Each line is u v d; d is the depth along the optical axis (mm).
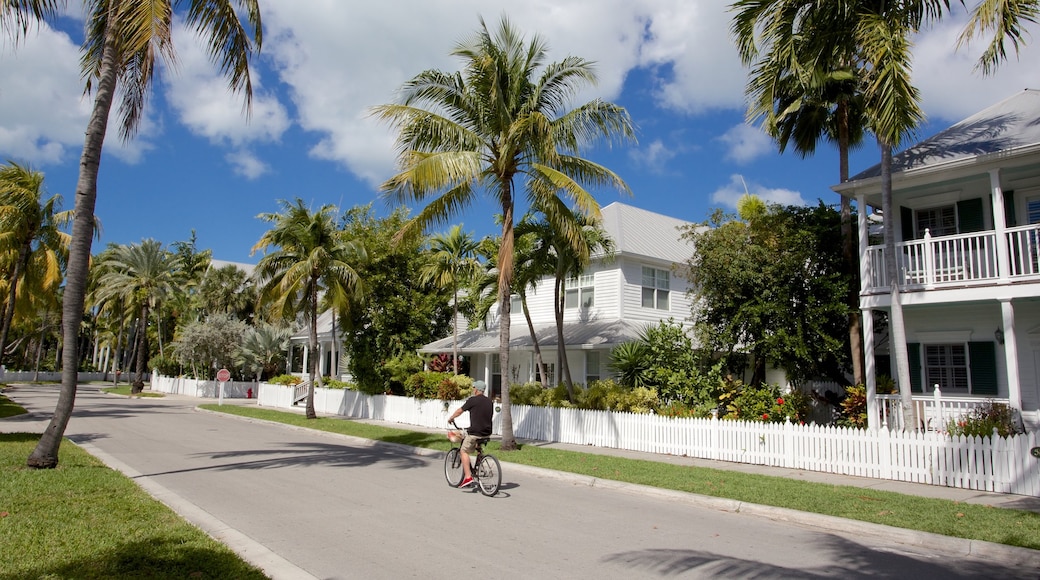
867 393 14797
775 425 13828
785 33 13477
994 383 15367
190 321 53219
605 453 15742
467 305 31828
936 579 6305
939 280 15633
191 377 50031
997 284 13250
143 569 5637
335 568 6230
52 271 28875
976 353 15719
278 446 16875
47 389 50781
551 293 27859
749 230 19047
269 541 7188
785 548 7434
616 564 6562
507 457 14703
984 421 12359
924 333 16609
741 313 18094
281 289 25609
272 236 26375
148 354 69125
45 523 7055
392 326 30375
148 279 45625
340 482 11305
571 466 13383
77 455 12750
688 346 18469
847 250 18141
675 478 11875
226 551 6363
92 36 12234
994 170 13656
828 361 20125
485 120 16125
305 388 33781
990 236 15430
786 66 14117
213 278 52344
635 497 10789
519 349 24766
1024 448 10555
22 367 77375
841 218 18750
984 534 7645
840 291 17078
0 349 25234
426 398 23984
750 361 21359
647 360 18891
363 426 22125
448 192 16219
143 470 12031
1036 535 7598
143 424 22281
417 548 7004
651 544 7449
